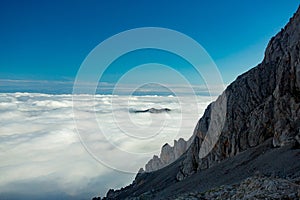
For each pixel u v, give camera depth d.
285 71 68.94
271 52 85.88
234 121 78.69
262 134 71.00
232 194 32.62
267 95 78.56
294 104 62.78
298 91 64.44
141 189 97.88
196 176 75.62
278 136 62.38
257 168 55.84
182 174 86.88
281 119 63.56
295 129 60.25
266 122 71.25
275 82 78.88
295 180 29.83
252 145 71.56
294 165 48.22
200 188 62.00
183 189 68.81
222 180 60.88
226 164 69.12
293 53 67.31
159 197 71.88
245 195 29.56
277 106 66.38
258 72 83.88
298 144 56.22
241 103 80.62
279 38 87.62
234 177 58.59
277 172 47.78
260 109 74.50
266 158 58.31
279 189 27.78
